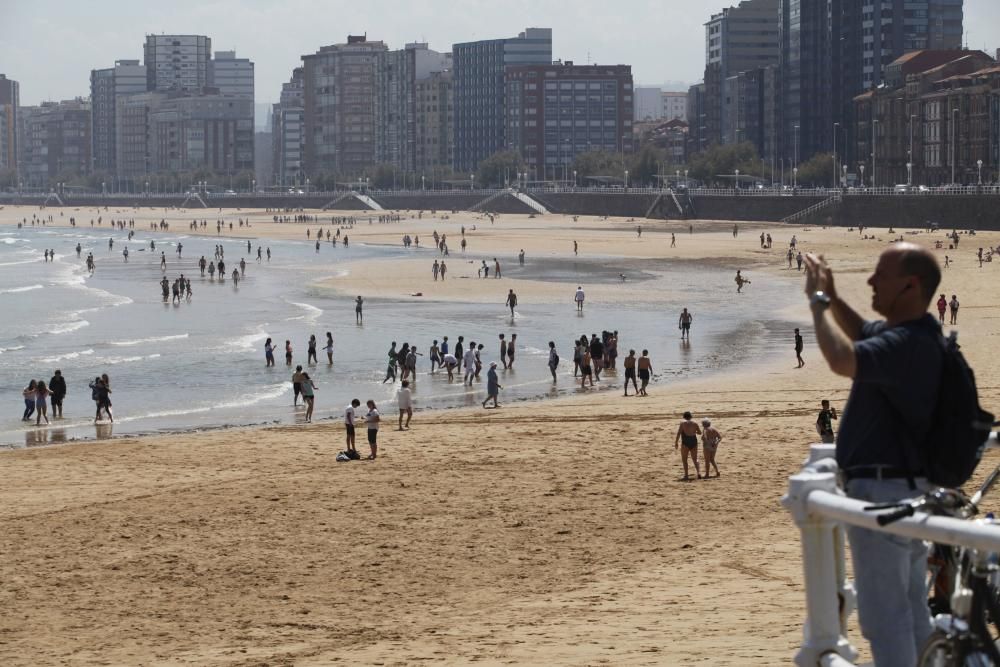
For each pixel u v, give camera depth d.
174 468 41.47
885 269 7.42
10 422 59.78
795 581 19.83
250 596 22.23
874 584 7.30
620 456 39.31
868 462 7.30
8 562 26.08
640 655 14.52
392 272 154.88
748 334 91.12
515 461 38.97
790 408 52.12
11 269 178.50
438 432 48.44
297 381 62.19
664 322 99.69
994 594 6.76
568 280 142.12
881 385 7.14
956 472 7.20
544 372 74.50
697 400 57.62
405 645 17.02
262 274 160.25
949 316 93.44
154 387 70.56
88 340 93.88
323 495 33.41
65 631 20.06
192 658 17.41
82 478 39.88
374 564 24.55
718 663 13.58
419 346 87.44
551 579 22.28
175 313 113.88
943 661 6.84
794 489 7.43
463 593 21.52
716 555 23.17
